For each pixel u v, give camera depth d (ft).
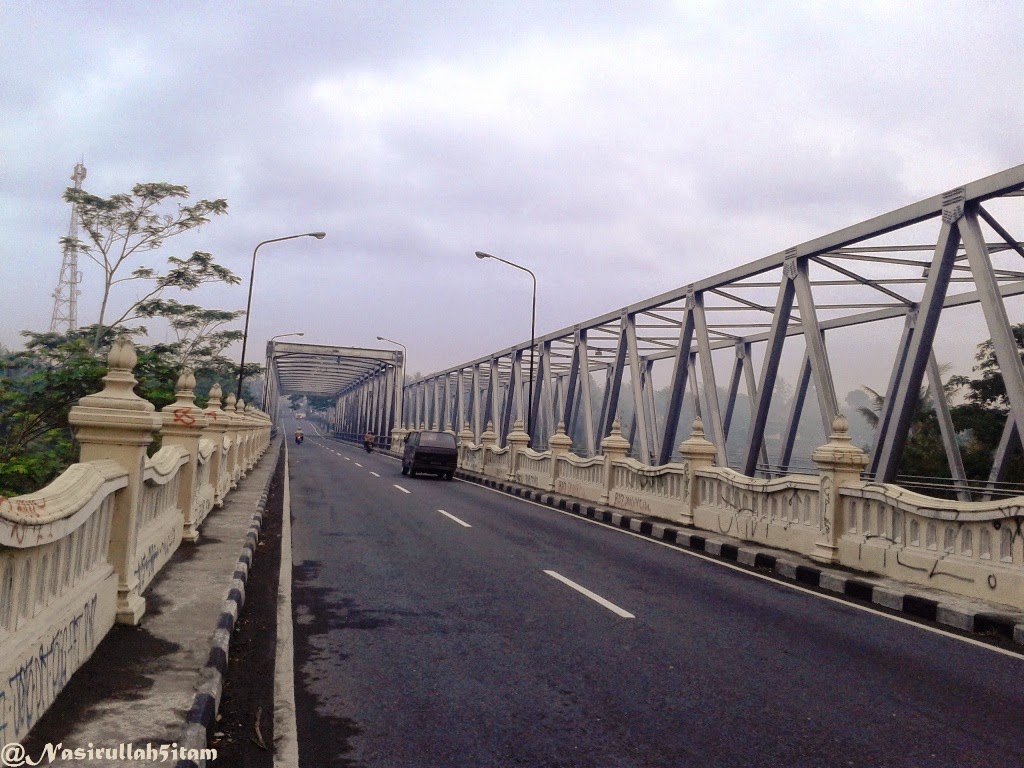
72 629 14.08
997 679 17.98
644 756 13.01
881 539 29.60
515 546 37.04
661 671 17.81
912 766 12.85
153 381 67.82
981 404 91.40
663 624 22.34
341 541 36.96
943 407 79.51
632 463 53.26
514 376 140.46
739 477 39.78
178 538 29.40
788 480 35.35
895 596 25.79
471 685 16.51
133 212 80.18
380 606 23.76
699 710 15.29
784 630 22.18
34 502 11.28
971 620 22.74
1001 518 24.43
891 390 81.41
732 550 36.09
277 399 252.01
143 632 17.71
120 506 17.94
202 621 18.99
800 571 30.94
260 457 101.40
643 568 32.24
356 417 300.81
